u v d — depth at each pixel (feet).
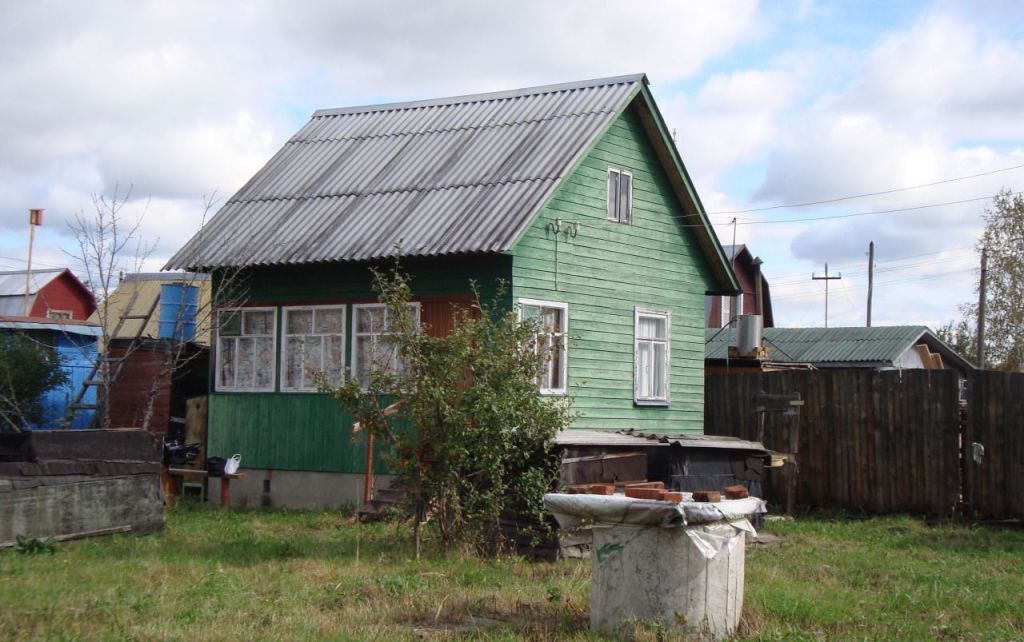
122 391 74.95
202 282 78.13
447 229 60.13
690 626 29.40
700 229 74.38
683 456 54.85
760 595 35.78
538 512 43.96
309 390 65.51
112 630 29.17
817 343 116.67
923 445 62.64
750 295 150.10
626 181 69.36
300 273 66.23
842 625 32.45
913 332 114.11
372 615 32.60
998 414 60.23
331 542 47.91
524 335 45.06
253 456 67.10
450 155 68.64
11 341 76.13
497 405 43.01
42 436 45.50
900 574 43.11
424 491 44.45
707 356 101.55
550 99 71.10
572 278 63.87
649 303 70.64
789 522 61.31
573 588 36.88
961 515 61.11
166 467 69.31
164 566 39.83
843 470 65.67
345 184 69.92
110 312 116.67
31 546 42.93
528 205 59.41
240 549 45.27
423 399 43.62
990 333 141.08
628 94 67.51
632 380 68.69
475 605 34.17
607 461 49.57
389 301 45.68
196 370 75.10
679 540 29.55
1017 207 139.85
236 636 28.86
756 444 60.18
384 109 78.89
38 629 28.91
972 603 36.65
